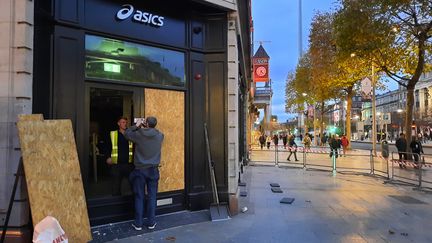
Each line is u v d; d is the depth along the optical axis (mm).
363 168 17328
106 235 5945
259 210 8094
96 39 6430
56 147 4703
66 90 5867
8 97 4820
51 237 4332
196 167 7652
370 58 19734
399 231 6594
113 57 6652
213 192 7465
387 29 17531
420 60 18422
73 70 5977
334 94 37188
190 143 7613
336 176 14641
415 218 7613
